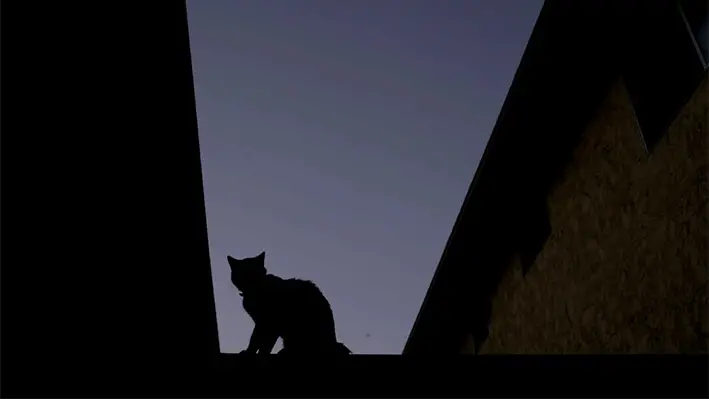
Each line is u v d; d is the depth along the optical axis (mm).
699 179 3895
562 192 5863
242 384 2482
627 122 4801
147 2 2254
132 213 2695
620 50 4891
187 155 2664
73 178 2021
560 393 2594
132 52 2426
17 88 1599
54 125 1853
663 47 4570
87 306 2141
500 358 2621
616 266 4812
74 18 1976
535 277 6309
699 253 3828
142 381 2414
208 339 3477
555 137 5660
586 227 5359
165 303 3191
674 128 4219
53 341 1868
